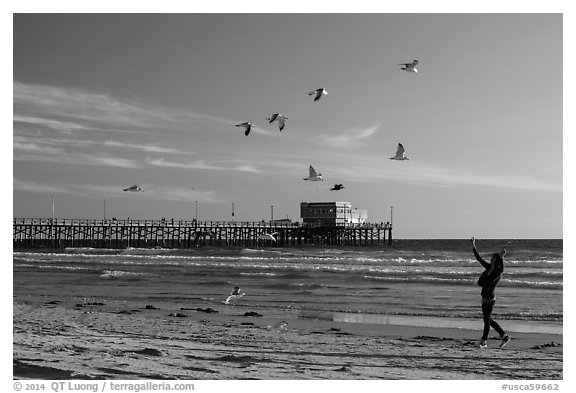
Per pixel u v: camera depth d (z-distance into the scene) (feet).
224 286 112.27
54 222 330.13
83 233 337.72
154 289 105.50
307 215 404.16
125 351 45.27
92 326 61.16
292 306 84.02
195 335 57.11
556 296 93.61
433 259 220.23
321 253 276.21
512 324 68.18
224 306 83.87
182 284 114.52
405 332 62.28
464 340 57.36
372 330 63.72
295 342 54.08
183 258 207.62
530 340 57.31
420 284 115.44
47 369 37.55
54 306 79.92
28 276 131.75
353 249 360.28
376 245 421.18
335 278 128.16
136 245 363.56
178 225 350.84
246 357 44.70
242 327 63.77
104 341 50.16
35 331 55.21
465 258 226.58
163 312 76.43
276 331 61.16
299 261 195.31
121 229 343.26
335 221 395.55
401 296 95.55
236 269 156.25
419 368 43.65
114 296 95.14
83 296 94.79
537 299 90.12
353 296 95.61
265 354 46.98
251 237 370.12
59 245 331.16
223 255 270.05
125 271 148.36
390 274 136.98
